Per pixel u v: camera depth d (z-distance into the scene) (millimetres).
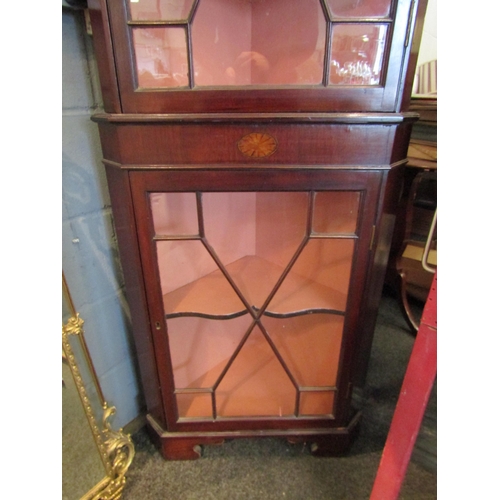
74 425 736
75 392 714
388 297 1648
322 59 535
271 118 536
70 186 700
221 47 583
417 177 1270
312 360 833
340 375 799
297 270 698
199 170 583
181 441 891
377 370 1234
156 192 610
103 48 523
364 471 905
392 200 647
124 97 541
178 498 849
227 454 950
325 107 544
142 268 670
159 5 506
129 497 851
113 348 897
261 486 874
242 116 534
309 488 868
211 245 680
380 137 565
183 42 520
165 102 541
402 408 590
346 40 520
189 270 710
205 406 882
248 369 884
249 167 578
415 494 831
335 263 694
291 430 881
